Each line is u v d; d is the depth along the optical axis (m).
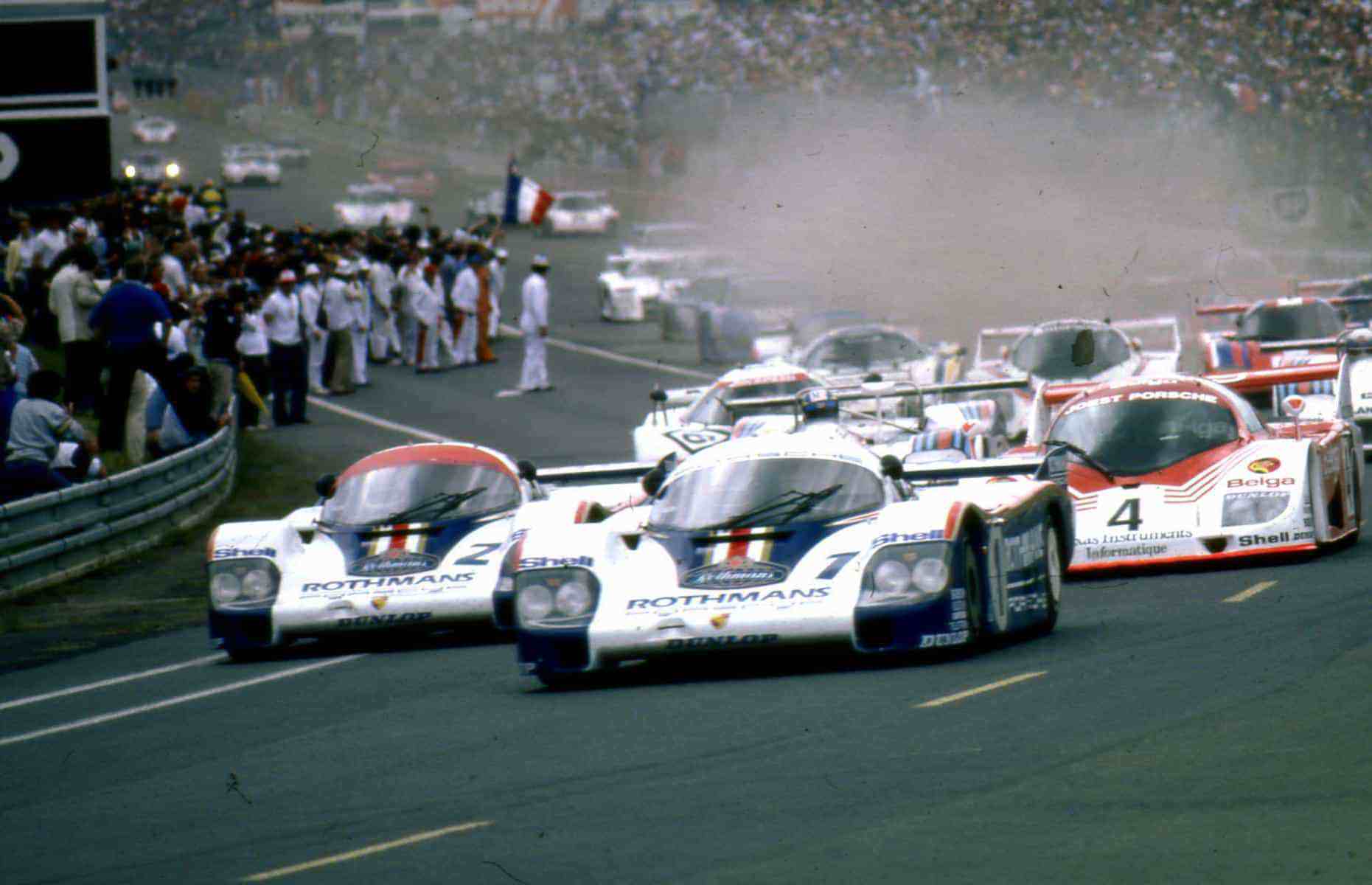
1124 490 37.47
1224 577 35.28
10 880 18.22
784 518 28.42
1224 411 39.09
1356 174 135.00
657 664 29.30
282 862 17.92
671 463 35.50
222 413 64.75
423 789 21.12
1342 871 14.77
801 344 88.44
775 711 24.11
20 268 82.94
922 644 26.53
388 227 114.69
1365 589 31.67
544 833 18.23
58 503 46.75
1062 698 23.34
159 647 37.34
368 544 34.66
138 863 18.52
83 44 75.69
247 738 26.00
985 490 29.92
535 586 27.88
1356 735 19.77
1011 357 67.44
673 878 16.03
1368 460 52.72
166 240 78.94
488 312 110.38
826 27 155.12
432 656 32.97
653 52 195.88
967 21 143.25
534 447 73.75
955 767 19.77
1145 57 136.25
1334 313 71.75
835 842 16.88
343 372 95.00
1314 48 139.75
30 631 40.75
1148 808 17.33
